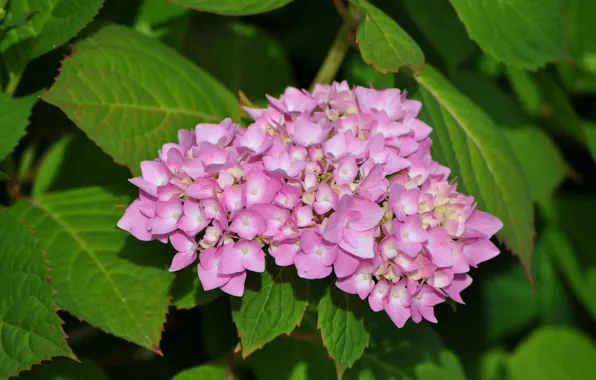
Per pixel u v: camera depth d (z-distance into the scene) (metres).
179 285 0.77
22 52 0.80
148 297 0.77
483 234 0.74
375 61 0.76
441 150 0.83
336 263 0.72
